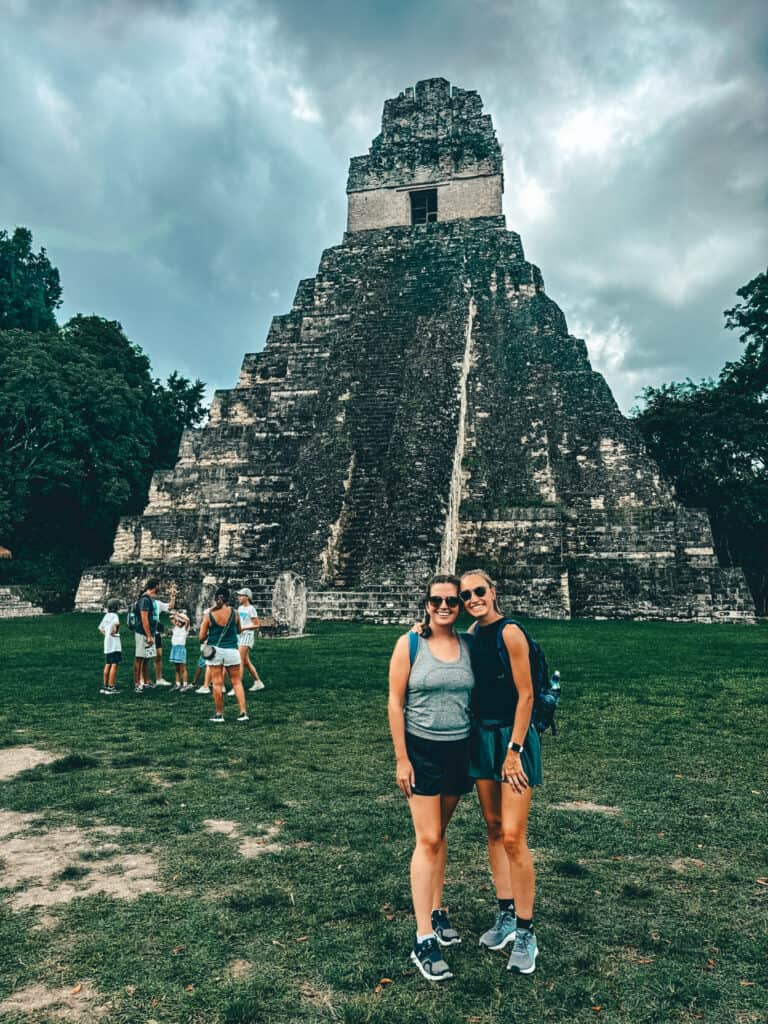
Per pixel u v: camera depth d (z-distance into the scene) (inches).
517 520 1062.4
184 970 128.9
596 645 631.8
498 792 144.7
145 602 437.4
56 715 355.6
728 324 1341.0
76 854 183.8
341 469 1033.5
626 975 127.5
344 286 1309.1
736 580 951.0
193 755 280.8
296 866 175.8
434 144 1471.5
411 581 850.8
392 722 143.4
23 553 1337.4
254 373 1325.0
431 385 1093.1
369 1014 115.0
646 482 1095.6
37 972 128.1
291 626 695.1
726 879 168.4
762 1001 119.3
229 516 1130.7
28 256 1641.2
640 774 251.9
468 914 152.9
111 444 1295.5
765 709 357.1
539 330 1235.2
